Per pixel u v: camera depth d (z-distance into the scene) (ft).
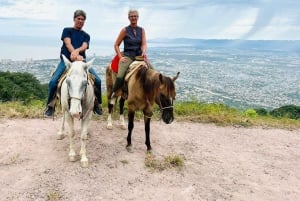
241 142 24.70
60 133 22.15
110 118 24.95
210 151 22.30
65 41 19.54
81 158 18.43
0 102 32.71
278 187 17.84
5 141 21.50
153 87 18.21
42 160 18.86
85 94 17.34
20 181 16.52
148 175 17.92
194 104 34.58
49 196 15.16
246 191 17.13
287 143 25.16
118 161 19.29
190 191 16.61
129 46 21.65
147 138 20.65
